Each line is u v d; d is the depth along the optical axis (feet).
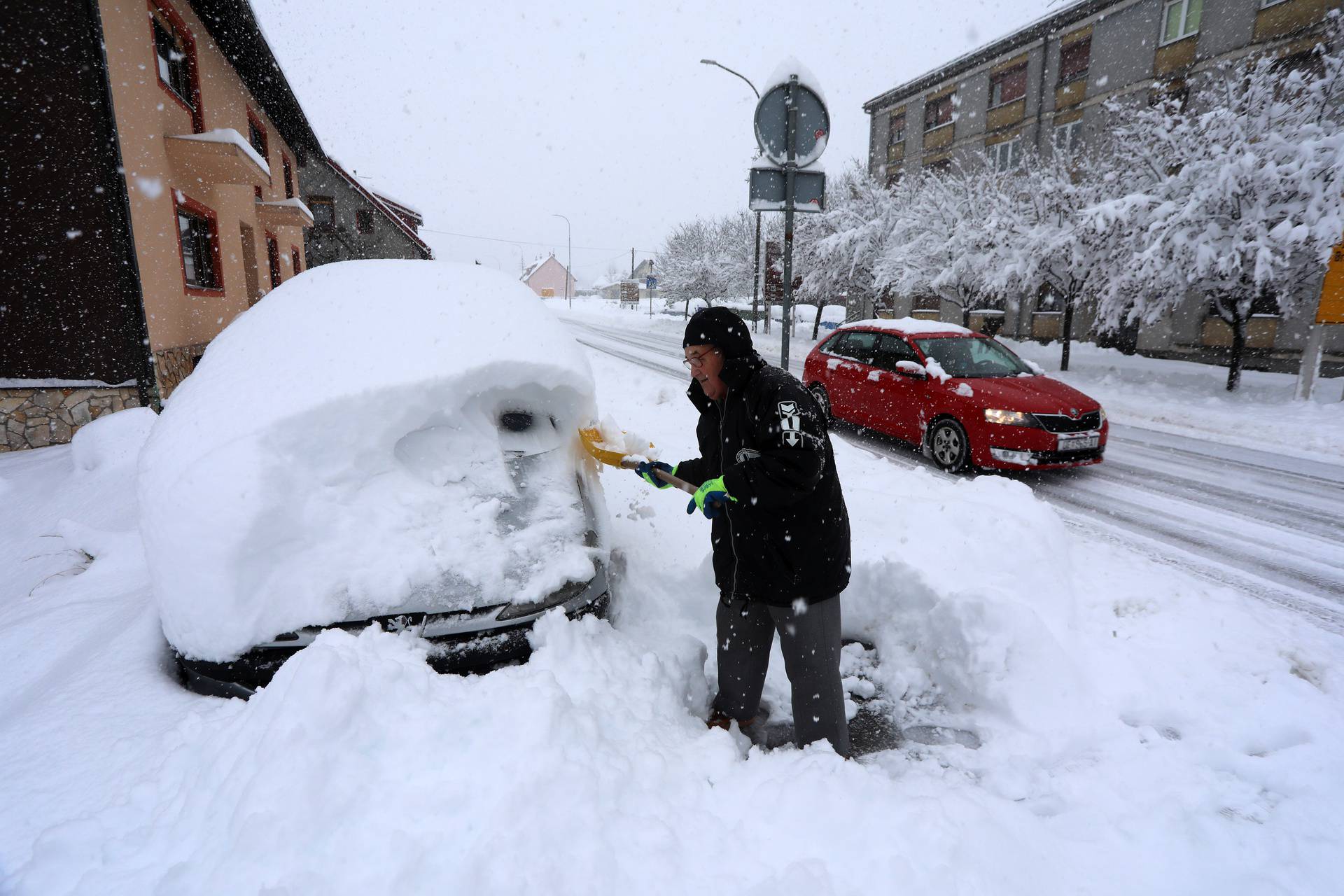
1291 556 13.33
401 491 7.36
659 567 10.67
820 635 6.36
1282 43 49.39
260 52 38.27
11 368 23.03
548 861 4.39
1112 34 61.98
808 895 4.37
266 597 6.52
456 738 5.27
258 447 6.72
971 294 54.19
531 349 8.29
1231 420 28.22
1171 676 8.15
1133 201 35.76
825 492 6.20
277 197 55.57
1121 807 6.00
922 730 7.66
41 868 4.38
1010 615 8.26
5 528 14.17
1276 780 6.37
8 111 21.99
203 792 4.90
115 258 23.45
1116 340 58.39
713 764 5.90
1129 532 14.76
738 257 102.73
